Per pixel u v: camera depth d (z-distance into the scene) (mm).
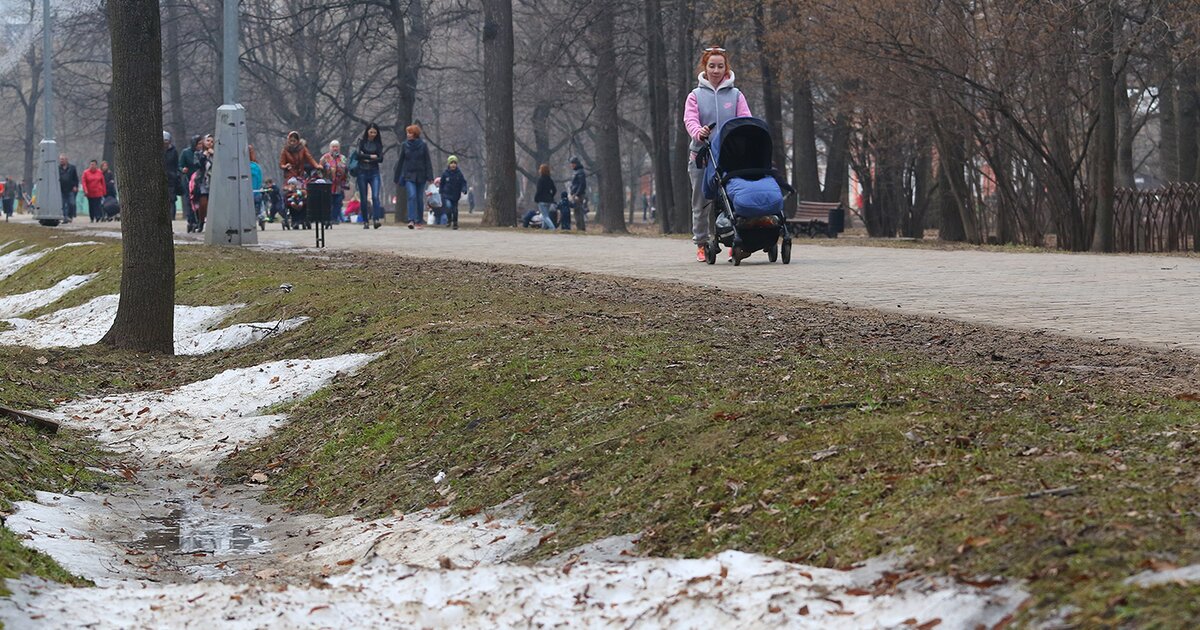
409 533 10516
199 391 17875
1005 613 6133
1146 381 12273
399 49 76875
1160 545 6445
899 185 64250
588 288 23078
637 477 10227
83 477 13484
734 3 56719
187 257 31547
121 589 8227
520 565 8844
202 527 11914
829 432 10016
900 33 44625
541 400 13273
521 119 123438
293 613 7422
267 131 106312
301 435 15156
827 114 61969
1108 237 43500
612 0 70188
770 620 6555
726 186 27672
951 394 11398
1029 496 7578
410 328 18703
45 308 29703
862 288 22344
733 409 11391
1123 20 43125
